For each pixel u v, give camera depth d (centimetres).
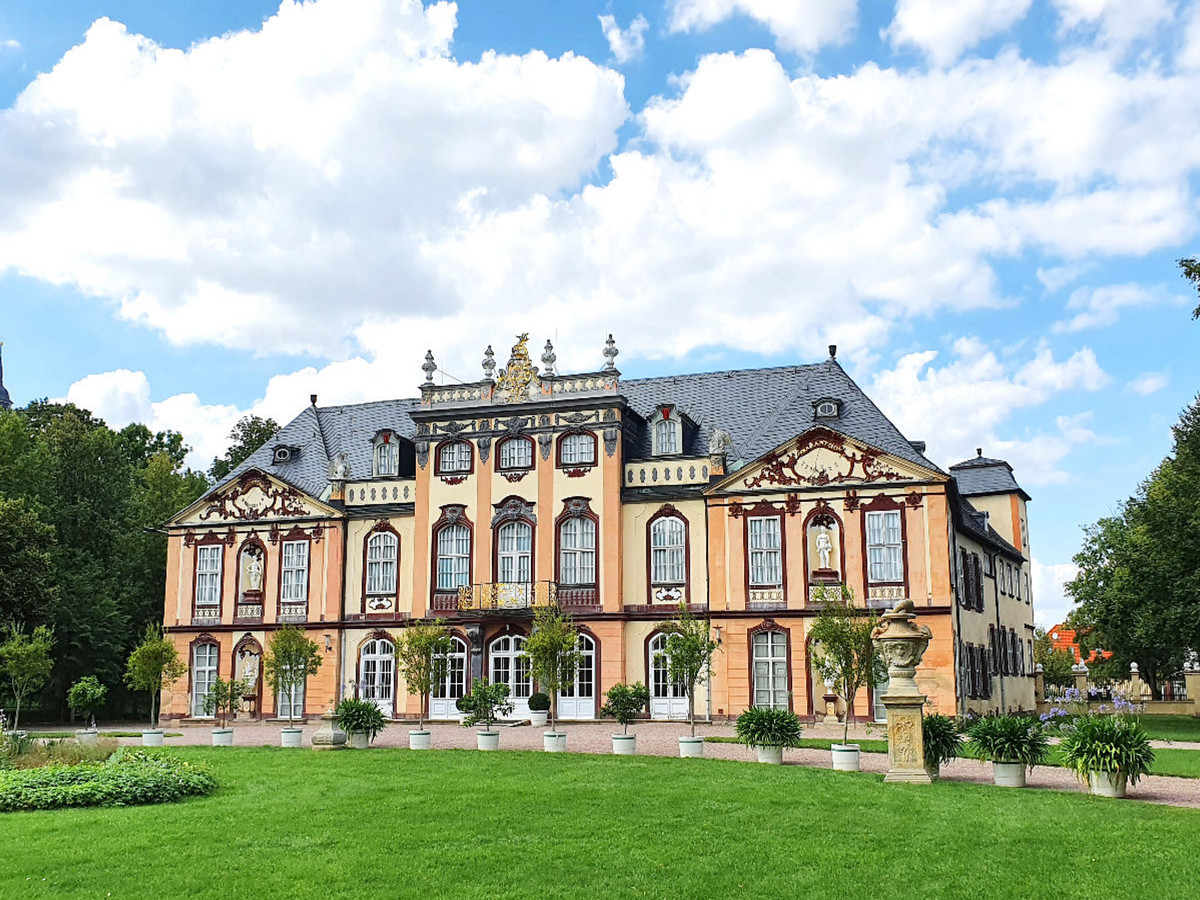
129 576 6303
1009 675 5388
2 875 1477
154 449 8125
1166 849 1619
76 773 2184
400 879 1453
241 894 1386
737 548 4341
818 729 3941
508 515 4641
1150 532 4853
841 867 1518
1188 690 6128
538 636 3600
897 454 4203
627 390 5078
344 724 3183
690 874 1480
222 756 2923
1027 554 6425
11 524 4641
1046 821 1833
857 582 4150
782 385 4797
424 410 4812
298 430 5441
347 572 4894
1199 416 4925
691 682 3291
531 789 2191
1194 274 2334
